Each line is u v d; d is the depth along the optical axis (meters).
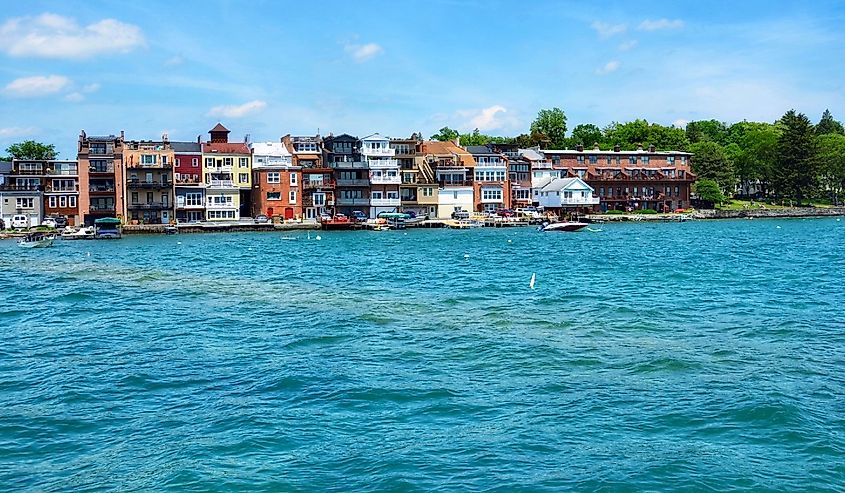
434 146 184.12
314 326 43.59
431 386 30.84
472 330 41.78
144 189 150.00
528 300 52.75
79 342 40.53
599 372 32.66
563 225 144.00
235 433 25.72
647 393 29.52
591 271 71.81
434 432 25.72
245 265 81.62
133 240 126.31
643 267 75.31
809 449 23.89
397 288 60.25
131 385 31.78
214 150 160.25
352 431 25.89
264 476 22.42
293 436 25.44
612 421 26.52
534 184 188.12
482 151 181.62
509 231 148.12
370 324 43.91
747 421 26.23
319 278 68.19
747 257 86.12
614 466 22.84
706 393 29.31
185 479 22.27
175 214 152.50
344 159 166.12
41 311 51.06
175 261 87.25
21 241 115.06
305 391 30.45
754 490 21.31
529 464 23.08
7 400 29.98
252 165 162.50
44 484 22.31
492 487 21.59
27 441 25.53
